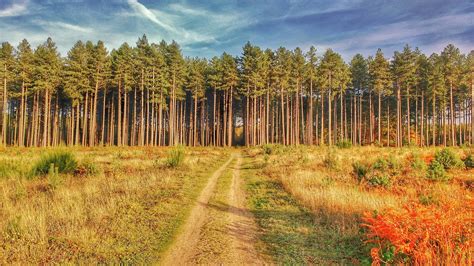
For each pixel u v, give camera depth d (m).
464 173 14.61
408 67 53.09
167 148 44.66
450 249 4.85
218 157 30.72
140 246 6.39
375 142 63.72
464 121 63.97
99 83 54.50
